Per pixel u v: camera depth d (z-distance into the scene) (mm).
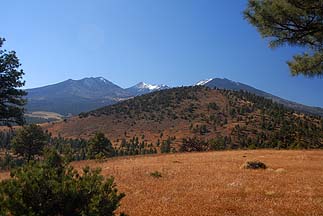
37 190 7336
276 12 11094
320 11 10734
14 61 34938
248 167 24859
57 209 7500
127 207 12898
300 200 13742
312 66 12305
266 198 14219
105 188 7871
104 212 7559
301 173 21875
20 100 36406
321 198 14141
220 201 13688
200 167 26266
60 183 7551
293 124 186250
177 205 13102
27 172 7562
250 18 12062
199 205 13062
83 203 7594
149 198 14633
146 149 158750
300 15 11094
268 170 23562
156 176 21375
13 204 6926
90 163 37594
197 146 75875
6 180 7586
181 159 35438
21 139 71250
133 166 28734
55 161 8828
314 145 100562
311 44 12148
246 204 13133
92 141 76500
